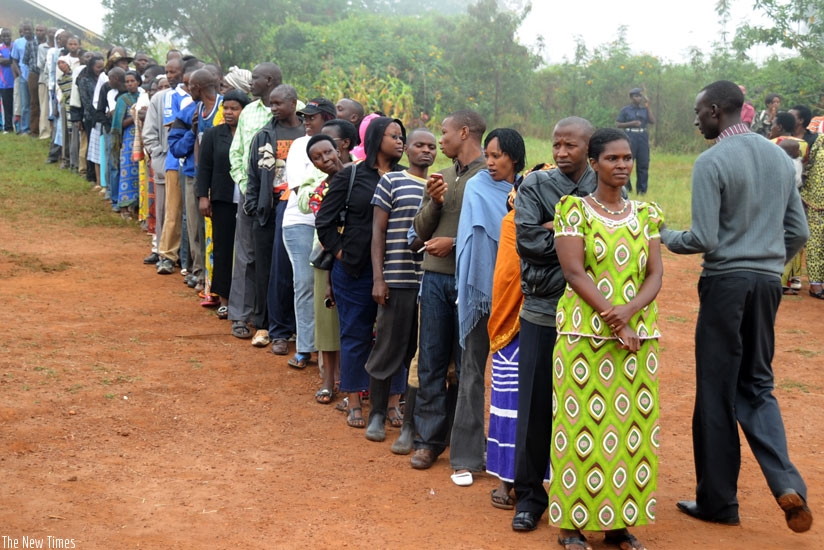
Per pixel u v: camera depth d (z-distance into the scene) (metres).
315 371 7.29
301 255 6.98
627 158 4.14
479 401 5.21
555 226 4.20
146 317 8.46
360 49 26.89
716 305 4.67
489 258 4.97
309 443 5.80
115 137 13.11
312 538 4.34
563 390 4.21
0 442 5.34
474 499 4.99
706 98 4.78
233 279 8.07
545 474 4.61
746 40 19.77
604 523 4.21
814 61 19.58
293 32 26.11
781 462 4.52
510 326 4.74
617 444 4.20
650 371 4.26
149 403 6.28
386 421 6.35
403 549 4.25
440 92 27.00
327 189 6.22
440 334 5.41
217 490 4.92
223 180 8.19
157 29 24.92
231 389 6.72
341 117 7.56
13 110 19.77
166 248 10.16
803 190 10.57
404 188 5.70
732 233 4.65
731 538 4.57
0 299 8.67
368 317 6.09
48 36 18.64
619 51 26.83
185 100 9.08
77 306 8.66
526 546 4.36
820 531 4.67
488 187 5.02
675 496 5.16
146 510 4.59
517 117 26.83
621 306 4.12
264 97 7.86
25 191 14.27
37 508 4.51
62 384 6.44
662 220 4.29
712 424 4.70
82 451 5.36
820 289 10.59
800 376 7.62
